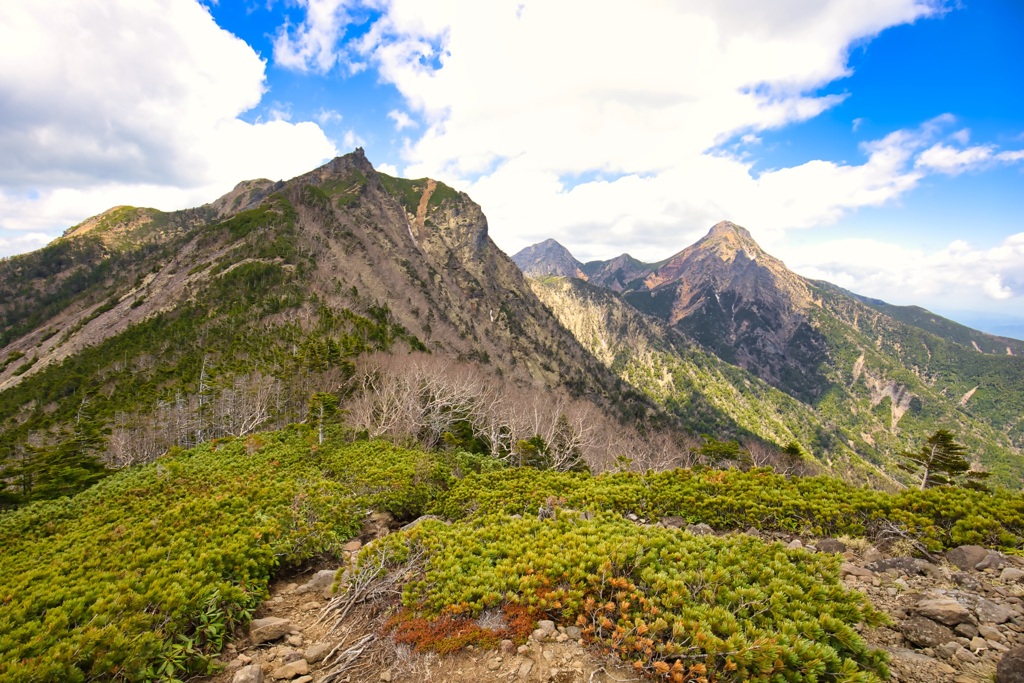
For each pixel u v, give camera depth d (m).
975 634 6.29
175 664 6.44
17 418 66.06
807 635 6.00
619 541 8.52
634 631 6.07
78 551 9.93
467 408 46.09
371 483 16.42
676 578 7.00
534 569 8.00
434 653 6.50
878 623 6.36
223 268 97.94
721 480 13.16
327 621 8.07
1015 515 9.03
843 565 8.51
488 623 6.94
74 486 24.20
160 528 11.05
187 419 50.28
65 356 87.62
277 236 115.00
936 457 26.61
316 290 89.88
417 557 8.88
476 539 9.52
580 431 47.75
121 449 44.78
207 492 14.39
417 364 53.47
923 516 9.70
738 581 7.12
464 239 199.75
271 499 13.45
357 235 140.88
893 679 5.62
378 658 6.69
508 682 5.78
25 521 13.34
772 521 11.09
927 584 7.86
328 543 11.41
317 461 21.31
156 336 77.25
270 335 66.69
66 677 5.74
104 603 7.06
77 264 177.00
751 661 5.43
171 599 7.25
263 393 50.12
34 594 7.57
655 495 12.50
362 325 71.69
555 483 14.45
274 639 7.61
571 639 6.40
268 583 9.83
